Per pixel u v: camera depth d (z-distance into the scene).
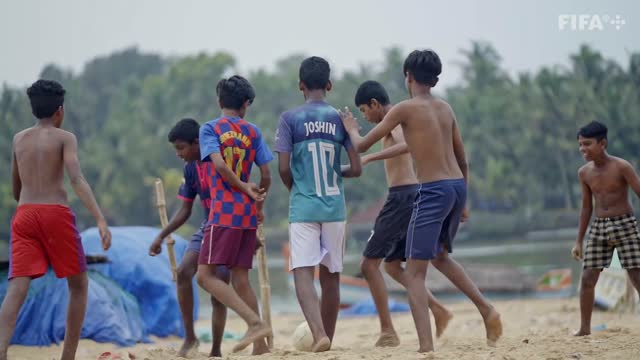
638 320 23.86
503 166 162.50
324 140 15.49
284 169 15.45
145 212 172.38
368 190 160.00
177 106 189.38
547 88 158.00
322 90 15.94
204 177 16.61
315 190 15.35
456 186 14.08
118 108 193.25
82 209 132.50
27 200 13.93
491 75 185.75
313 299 15.11
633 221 16.55
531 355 13.35
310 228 15.33
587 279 16.86
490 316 15.04
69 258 14.06
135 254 23.92
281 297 57.00
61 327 20.45
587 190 17.08
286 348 19.28
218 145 15.11
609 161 16.64
